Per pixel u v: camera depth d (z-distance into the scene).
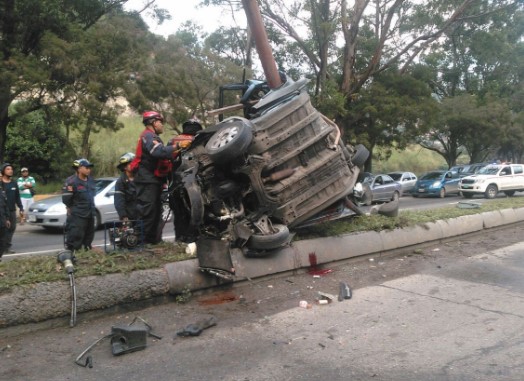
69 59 17.84
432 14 26.17
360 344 4.59
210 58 22.83
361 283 6.58
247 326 5.03
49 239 13.63
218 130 6.49
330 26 23.81
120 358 4.28
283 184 6.79
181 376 3.96
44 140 25.95
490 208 10.96
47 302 4.77
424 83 28.77
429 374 3.97
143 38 21.91
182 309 5.48
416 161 49.69
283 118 6.88
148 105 21.00
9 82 15.96
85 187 7.30
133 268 5.44
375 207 9.26
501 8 26.38
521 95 41.78
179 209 6.91
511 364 4.13
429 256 8.12
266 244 6.28
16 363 4.15
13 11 17.52
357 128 27.81
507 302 5.78
